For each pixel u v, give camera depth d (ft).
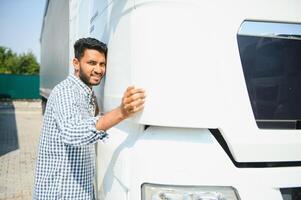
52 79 30.09
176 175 5.83
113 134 7.52
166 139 5.98
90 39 7.68
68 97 7.24
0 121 50.88
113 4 7.59
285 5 6.49
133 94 5.85
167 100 5.78
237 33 6.17
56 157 7.58
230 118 5.94
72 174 7.58
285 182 6.20
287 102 6.41
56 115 7.22
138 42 6.04
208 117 5.82
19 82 88.84
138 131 6.33
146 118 5.89
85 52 7.63
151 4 5.92
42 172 7.71
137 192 5.93
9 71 144.77
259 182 6.05
